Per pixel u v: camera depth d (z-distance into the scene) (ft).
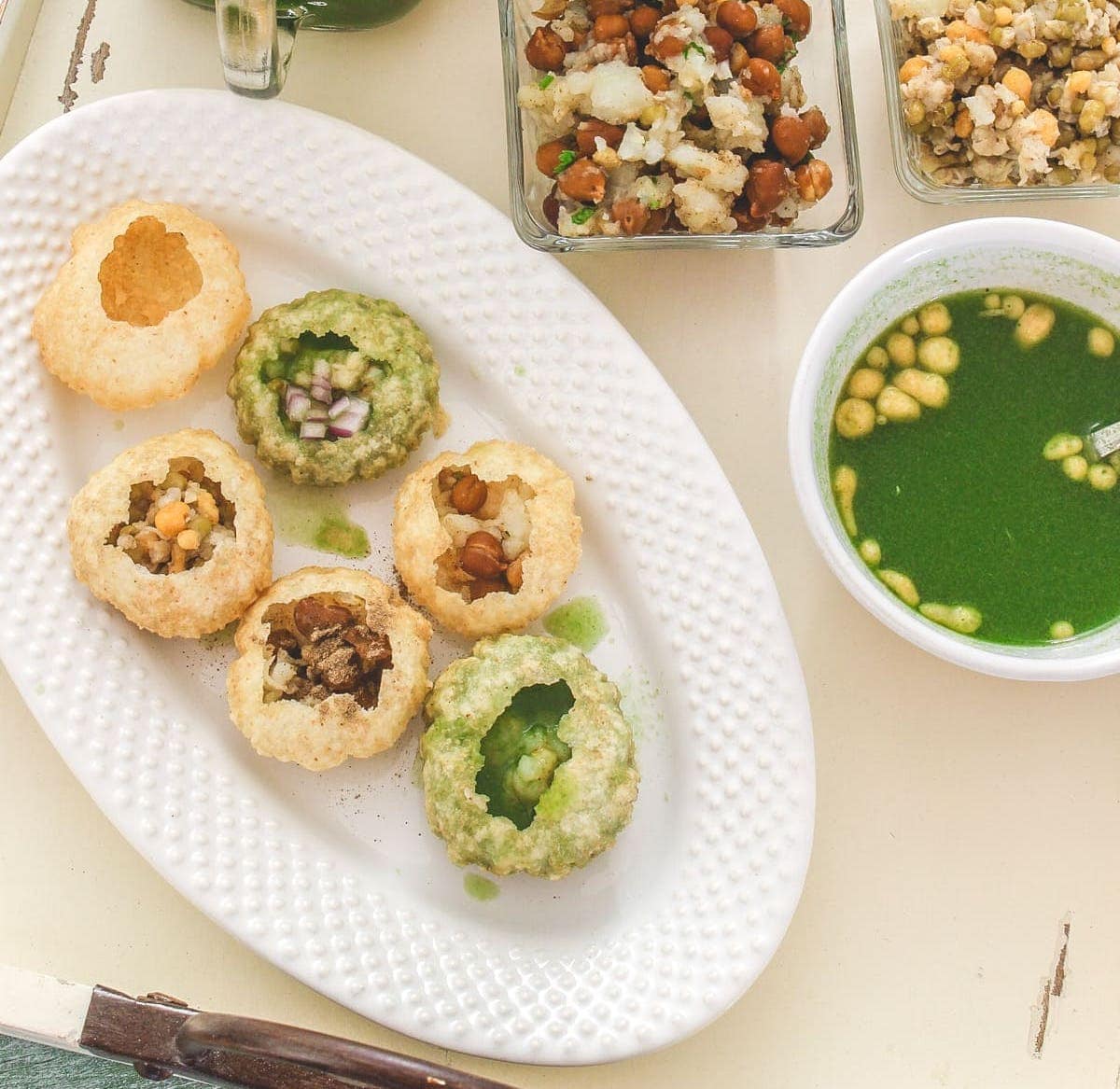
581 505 1.64
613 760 1.56
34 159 1.61
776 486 1.67
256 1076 1.48
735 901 1.59
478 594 1.60
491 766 1.58
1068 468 1.59
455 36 1.71
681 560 1.62
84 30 1.70
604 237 1.60
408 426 1.61
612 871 1.61
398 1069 1.35
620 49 1.57
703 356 1.69
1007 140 1.61
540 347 1.64
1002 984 1.63
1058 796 1.65
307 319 1.60
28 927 1.61
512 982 1.57
